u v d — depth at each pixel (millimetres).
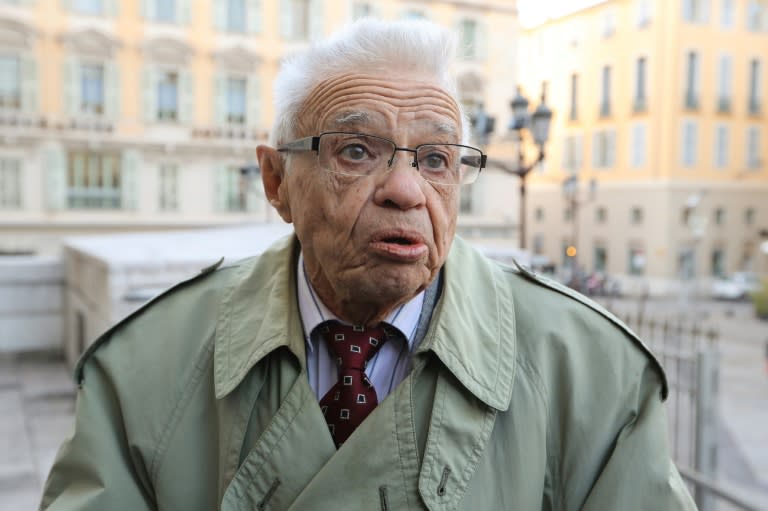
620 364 915
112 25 17734
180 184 18688
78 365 984
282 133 920
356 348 897
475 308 935
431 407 848
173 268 4430
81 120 17625
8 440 4449
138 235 6363
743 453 5809
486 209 20344
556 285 1008
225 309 990
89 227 17938
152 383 954
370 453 812
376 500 801
